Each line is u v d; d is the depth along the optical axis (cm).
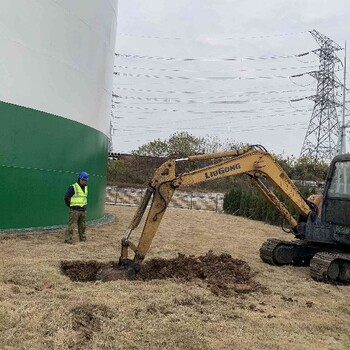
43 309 609
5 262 873
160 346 530
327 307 738
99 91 1598
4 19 1163
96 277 841
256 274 934
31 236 1186
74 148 1434
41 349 502
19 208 1241
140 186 3538
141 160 4138
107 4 1630
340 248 995
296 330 623
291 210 1861
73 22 1396
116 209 2230
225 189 3478
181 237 1377
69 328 555
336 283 895
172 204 2830
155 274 905
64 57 1365
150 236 836
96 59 1555
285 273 964
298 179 3556
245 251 1217
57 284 755
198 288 766
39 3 1258
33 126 1265
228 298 739
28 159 1258
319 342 586
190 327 588
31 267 838
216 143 4606
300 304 746
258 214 2147
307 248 1055
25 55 1227
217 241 1359
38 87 1274
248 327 614
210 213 2358
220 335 575
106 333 551
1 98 1173
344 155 976
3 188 1195
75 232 1316
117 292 716
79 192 1162
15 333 539
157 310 645
